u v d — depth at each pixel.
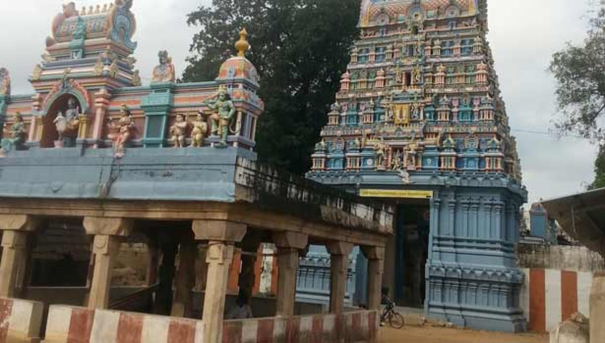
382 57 29.95
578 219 10.36
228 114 11.03
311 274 27.55
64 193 11.23
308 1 35.69
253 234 14.22
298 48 34.44
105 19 14.02
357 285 26.48
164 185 10.23
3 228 12.27
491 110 26.38
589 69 23.56
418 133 27.02
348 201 13.99
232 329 9.83
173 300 14.98
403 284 31.58
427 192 25.94
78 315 10.63
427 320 24.08
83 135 13.12
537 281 25.17
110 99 13.33
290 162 35.03
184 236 14.88
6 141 14.02
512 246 25.67
